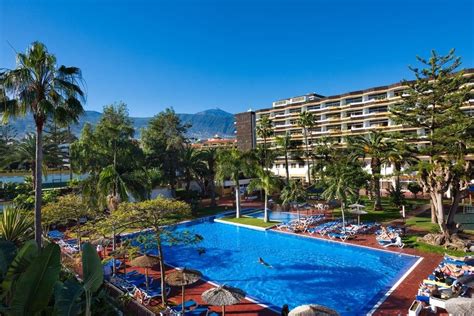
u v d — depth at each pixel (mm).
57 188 38812
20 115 15406
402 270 18188
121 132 33656
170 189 45031
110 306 9945
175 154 45812
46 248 6340
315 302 14719
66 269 13719
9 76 14266
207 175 44062
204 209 41219
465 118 21766
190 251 23719
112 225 14961
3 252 8523
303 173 72125
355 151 41562
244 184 55688
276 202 43469
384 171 54031
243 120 87812
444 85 23109
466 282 13219
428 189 23547
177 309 13805
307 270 19000
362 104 69562
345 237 24547
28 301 6055
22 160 40188
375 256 21094
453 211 22750
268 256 22078
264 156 49219
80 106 16297
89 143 35656
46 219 20062
